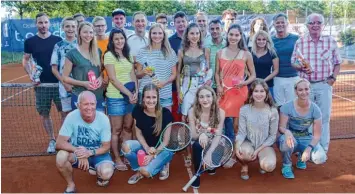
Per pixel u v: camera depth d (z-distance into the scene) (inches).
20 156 225.6
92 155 170.4
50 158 223.1
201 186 180.5
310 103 188.1
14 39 854.5
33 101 417.1
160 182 186.2
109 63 188.9
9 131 291.6
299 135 194.9
